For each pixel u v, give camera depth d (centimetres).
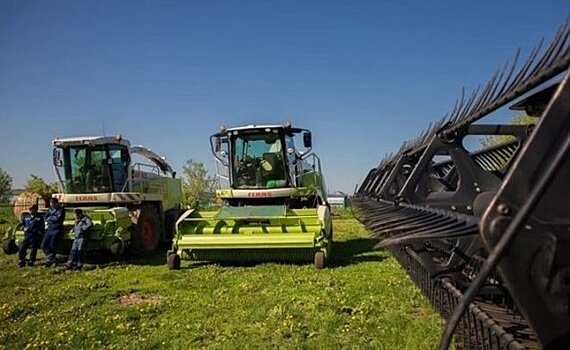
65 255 1244
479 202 336
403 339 486
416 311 596
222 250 995
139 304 704
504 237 154
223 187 1232
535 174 161
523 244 168
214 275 901
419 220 275
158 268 1054
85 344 516
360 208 634
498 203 161
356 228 2033
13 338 547
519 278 167
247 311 630
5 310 674
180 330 558
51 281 923
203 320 598
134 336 542
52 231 1126
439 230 202
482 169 402
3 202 3975
